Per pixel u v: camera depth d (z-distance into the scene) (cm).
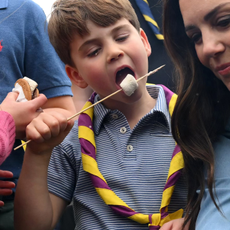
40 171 148
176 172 148
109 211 153
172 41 154
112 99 166
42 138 135
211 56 129
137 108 167
